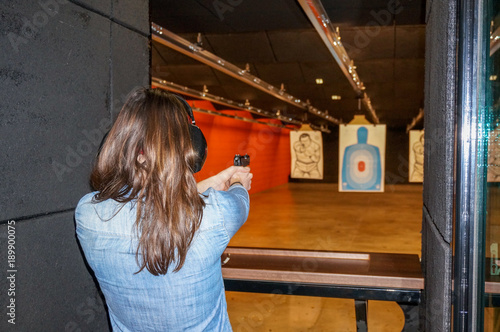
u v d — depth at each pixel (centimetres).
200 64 559
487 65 89
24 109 87
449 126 97
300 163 1034
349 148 676
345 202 994
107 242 66
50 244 98
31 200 90
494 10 86
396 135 1539
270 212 817
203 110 707
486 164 90
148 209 65
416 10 337
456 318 95
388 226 648
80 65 105
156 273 64
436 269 115
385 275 147
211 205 70
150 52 142
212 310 71
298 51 475
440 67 109
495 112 86
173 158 66
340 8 334
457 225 94
